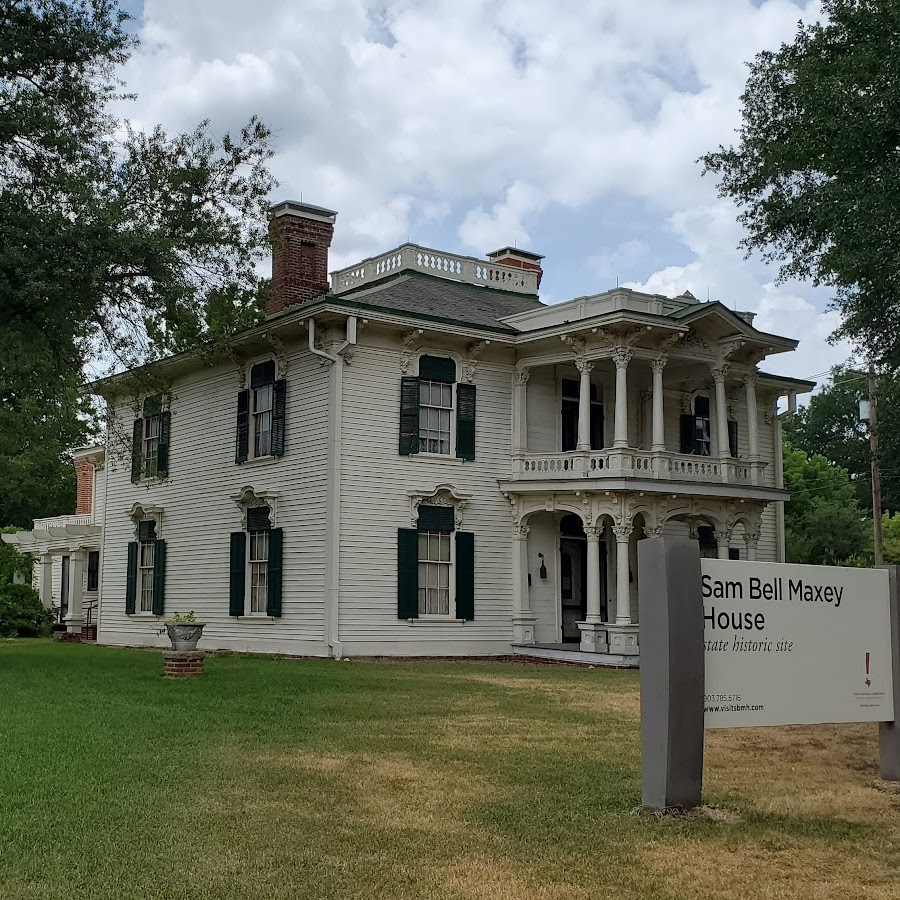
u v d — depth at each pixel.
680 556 8.12
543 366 26.03
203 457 26.92
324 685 16.00
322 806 7.97
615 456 23.55
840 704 8.96
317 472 22.97
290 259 25.77
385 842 7.02
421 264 28.02
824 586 8.96
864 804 8.58
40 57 19.27
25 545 38.34
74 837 6.98
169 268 19.33
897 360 21.02
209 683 15.97
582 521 24.48
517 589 24.91
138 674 17.44
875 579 9.35
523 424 25.47
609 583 26.86
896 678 9.39
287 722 12.11
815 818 8.04
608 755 10.27
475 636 24.27
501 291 29.16
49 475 42.38
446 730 11.73
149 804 7.91
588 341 24.23
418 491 23.70
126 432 30.53
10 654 23.16
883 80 17.69
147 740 10.67
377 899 5.91
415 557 23.41
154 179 20.17
